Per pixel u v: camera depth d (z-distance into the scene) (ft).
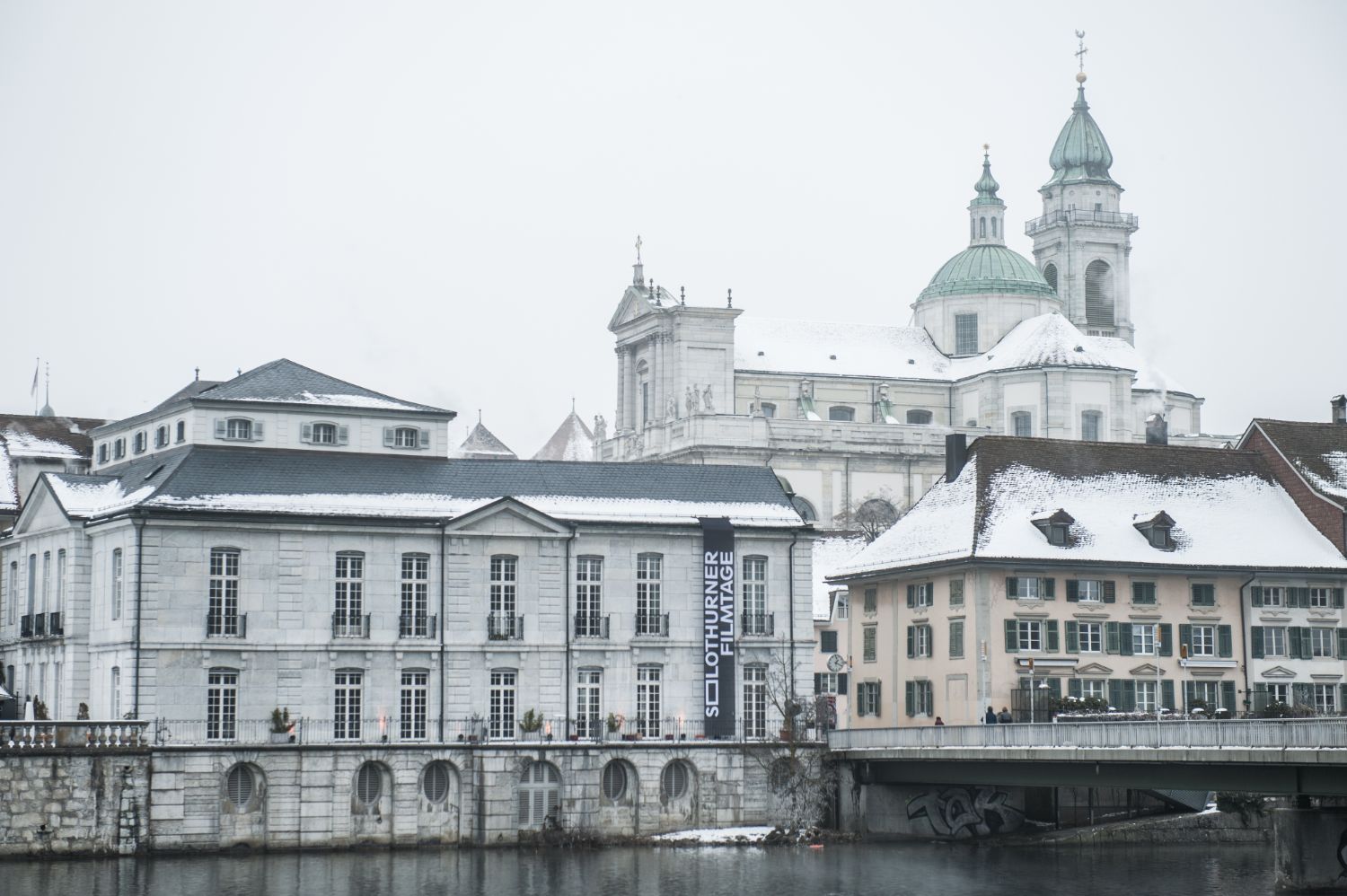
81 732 269.23
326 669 295.07
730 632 315.37
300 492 299.58
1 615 347.15
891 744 291.79
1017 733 265.95
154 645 285.64
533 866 268.41
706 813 298.56
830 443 627.05
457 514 304.50
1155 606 346.13
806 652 320.50
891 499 630.74
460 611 303.27
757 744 301.63
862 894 247.50
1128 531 351.46
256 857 272.10
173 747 272.51
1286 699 350.23
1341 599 357.41
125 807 269.64
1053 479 360.07
